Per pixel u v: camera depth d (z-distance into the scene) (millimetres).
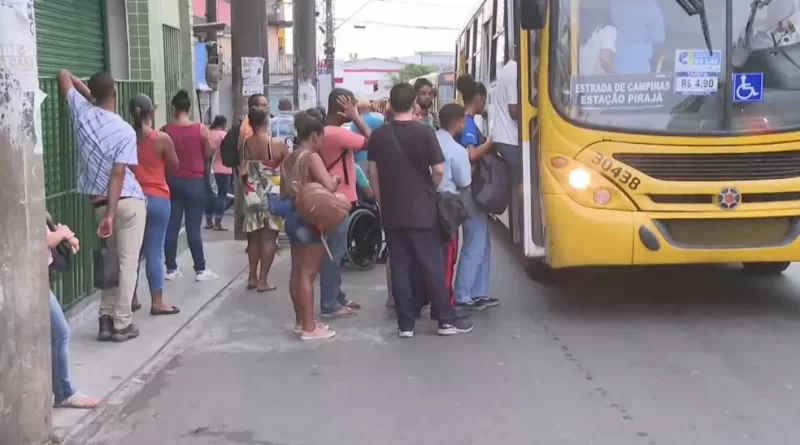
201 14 28797
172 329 7672
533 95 7680
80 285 8016
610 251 7219
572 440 5066
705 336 7203
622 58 7289
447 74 25453
